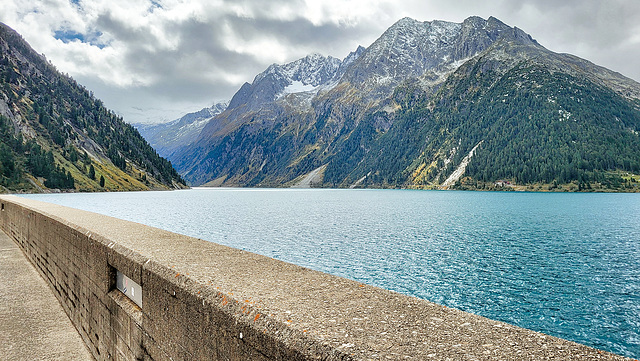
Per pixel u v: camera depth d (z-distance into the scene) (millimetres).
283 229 73688
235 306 3084
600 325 26688
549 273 40812
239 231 70500
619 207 140000
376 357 2180
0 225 23141
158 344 4250
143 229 7586
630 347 23406
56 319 8641
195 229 73250
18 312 9078
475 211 122938
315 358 2314
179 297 3795
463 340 2486
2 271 13086
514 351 2309
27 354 6859
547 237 67062
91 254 6770
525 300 31844
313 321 2754
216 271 4168
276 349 2588
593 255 51031
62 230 9180
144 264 4633
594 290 34688
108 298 5805
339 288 3668
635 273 41094
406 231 72438
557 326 26562
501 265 44250
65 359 6676
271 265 4594
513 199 197375
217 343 3230
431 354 2236
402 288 34906
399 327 2703
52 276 10570
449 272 40562
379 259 46281
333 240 60312
